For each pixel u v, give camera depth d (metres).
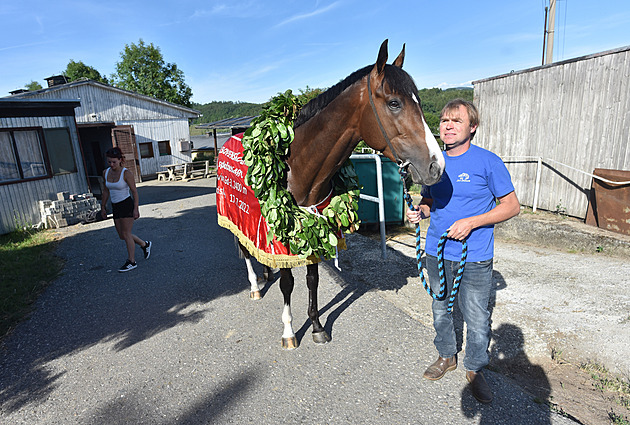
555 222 5.38
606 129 5.18
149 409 2.31
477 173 2.07
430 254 2.33
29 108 7.71
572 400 2.27
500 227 5.86
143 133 16.73
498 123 6.82
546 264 4.39
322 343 2.93
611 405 2.21
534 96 6.12
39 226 7.46
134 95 16.20
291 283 2.79
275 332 3.15
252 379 2.55
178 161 18.25
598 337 2.84
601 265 4.22
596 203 4.98
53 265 5.10
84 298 4.02
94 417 2.27
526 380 2.48
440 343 2.42
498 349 2.79
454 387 2.35
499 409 2.15
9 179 7.42
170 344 3.05
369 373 2.54
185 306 3.73
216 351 2.91
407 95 1.81
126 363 2.82
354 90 2.04
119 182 4.54
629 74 4.84
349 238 5.73
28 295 4.12
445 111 2.07
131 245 4.79
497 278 4.06
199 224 7.28
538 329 3.00
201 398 2.39
